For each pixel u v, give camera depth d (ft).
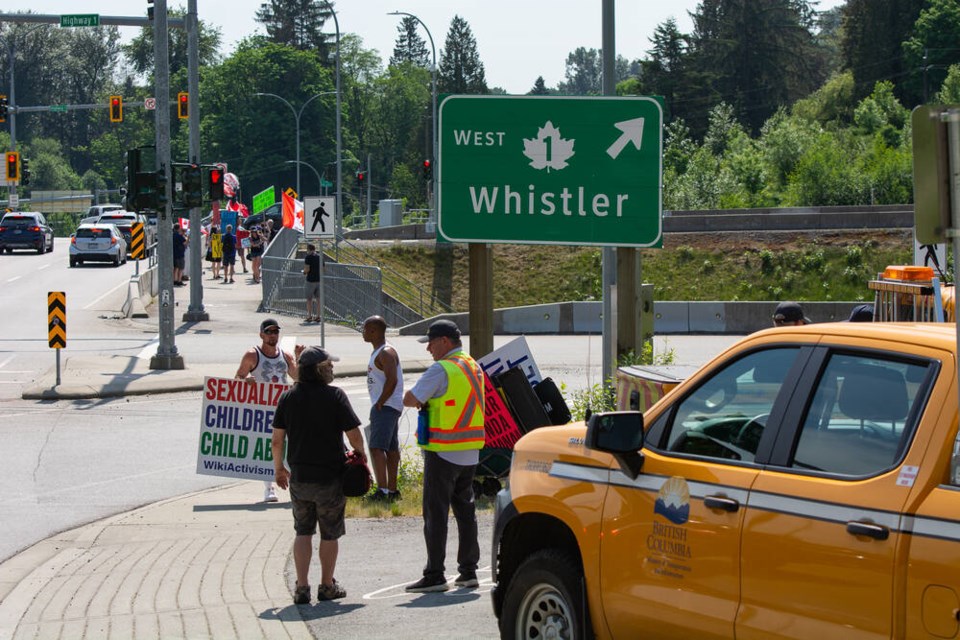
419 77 539.70
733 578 16.30
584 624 19.25
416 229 166.20
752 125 385.70
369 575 31.76
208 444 44.80
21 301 126.00
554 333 108.88
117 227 193.67
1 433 57.82
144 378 74.95
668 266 131.34
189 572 32.17
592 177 43.06
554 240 43.45
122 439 56.49
